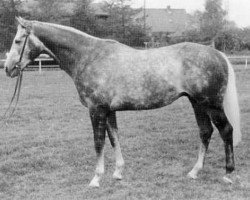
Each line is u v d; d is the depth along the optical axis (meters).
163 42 53.19
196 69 6.75
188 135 10.47
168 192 6.63
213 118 6.94
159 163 8.21
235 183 6.99
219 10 53.34
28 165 8.17
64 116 13.12
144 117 12.84
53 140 10.03
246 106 14.54
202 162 7.39
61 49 7.02
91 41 6.98
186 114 13.41
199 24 53.28
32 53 7.04
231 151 6.96
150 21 73.00
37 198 6.49
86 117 12.98
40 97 17.06
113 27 49.78
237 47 50.44
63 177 7.51
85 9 49.47
